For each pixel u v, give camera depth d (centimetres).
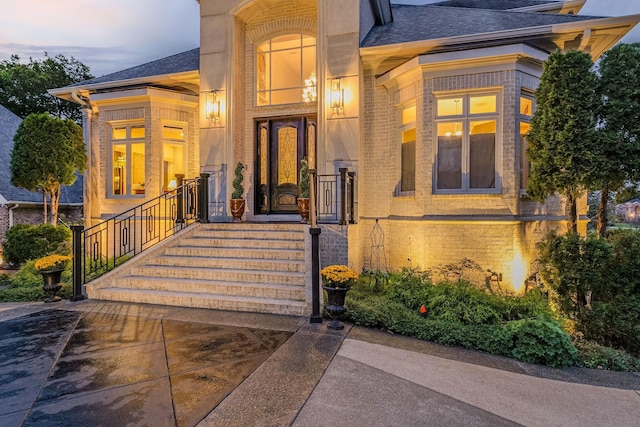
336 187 729
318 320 468
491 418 264
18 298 601
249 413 259
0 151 1446
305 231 658
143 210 884
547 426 257
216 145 816
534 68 649
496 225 625
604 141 486
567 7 863
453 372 342
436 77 662
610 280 476
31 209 1390
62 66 2566
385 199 758
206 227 731
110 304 556
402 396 290
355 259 697
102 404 269
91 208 975
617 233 520
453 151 666
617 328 452
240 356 361
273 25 845
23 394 284
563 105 505
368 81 774
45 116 983
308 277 556
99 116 930
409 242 693
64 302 569
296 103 832
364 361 355
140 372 323
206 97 820
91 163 977
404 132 736
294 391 292
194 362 346
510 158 621
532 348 377
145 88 859
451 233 649
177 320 476
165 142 908
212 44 817
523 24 677
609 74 500
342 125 733
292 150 855
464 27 731
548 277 508
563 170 513
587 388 323
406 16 964
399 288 560
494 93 641
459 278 573
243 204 779
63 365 338
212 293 564
